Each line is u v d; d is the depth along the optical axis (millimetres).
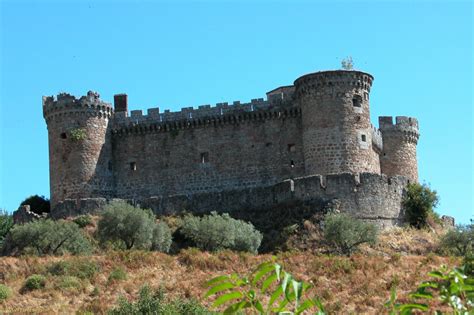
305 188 73188
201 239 68500
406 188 76312
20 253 65750
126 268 56625
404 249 68312
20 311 46125
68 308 47125
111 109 85812
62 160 82562
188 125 84312
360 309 44125
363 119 78000
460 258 60000
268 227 72000
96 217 76188
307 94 78625
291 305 40812
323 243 67625
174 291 49656
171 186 83500
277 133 81688
